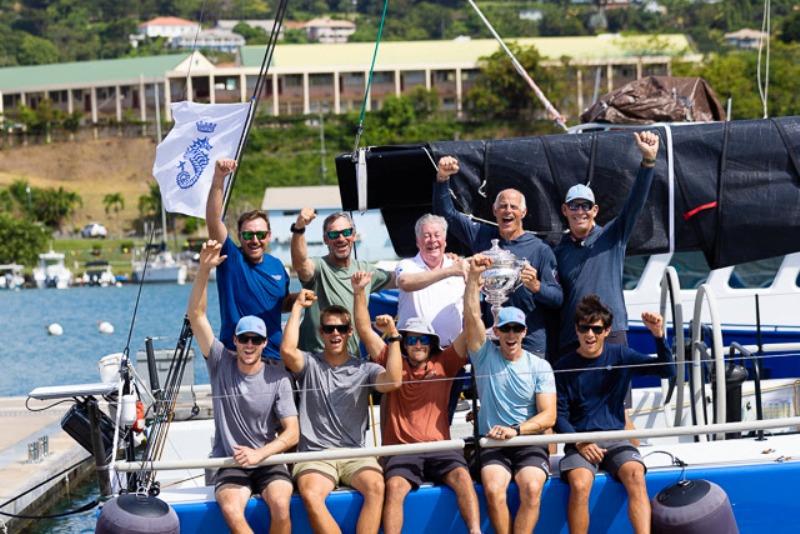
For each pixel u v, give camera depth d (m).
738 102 95.06
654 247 13.80
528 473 10.24
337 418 10.50
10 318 57.94
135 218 108.25
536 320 11.56
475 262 10.51
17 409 24.22
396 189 14.03
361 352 12.32
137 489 10.45
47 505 18.92
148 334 48.19
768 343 16.66
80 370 38.16
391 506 10.16
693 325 12.42
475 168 13.77
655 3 173.38
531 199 13.77
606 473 10.48
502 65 116.31
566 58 119.12
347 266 11.77
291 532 10.16
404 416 10.57
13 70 148.38
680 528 10.11
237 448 10.08
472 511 10.10
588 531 10.39
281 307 11.44
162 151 12.57
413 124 115.00
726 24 162.25
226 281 11.23
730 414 12.98
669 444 12.46
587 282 11.47
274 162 105.31
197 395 19.33
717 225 13.80
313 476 10.19
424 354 10.53
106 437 11.20
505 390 10.49
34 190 111.94
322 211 76.62
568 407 10.70
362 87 127.94
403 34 194.12
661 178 13.73
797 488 10.56
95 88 140.12
